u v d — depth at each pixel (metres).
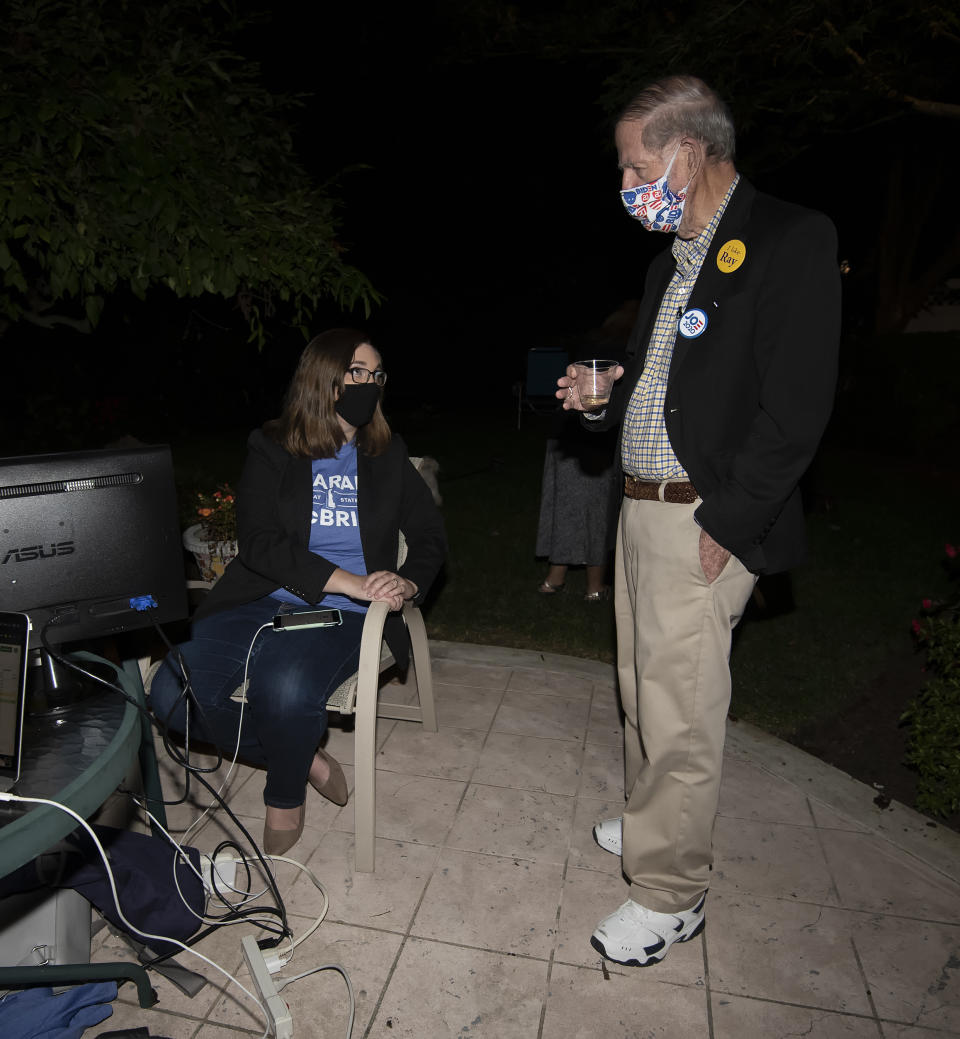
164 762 3.06
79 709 1.91
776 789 2.96
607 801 2.89
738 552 1.91
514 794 2.92
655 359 2.06
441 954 2.22
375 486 2.81
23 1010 1.93
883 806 2.87
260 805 2.84
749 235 1.87
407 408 13.09
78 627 1.83
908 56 4.72
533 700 3.59
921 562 5.85
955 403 9.97
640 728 2.16
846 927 2.33
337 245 3.06
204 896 2.30
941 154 10.80
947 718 2.84
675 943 2.26
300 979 2.13
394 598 2.64
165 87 2.70
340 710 2.55
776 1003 2.08
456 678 3.77
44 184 2.39
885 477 9.05
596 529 4.65
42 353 9.91
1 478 1.71
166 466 1.89
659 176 1.91
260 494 2.76
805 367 1.81
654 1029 2.01
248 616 2.76
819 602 5.03
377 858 2.58
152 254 2.64
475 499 7.46
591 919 2.35
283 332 10.70
